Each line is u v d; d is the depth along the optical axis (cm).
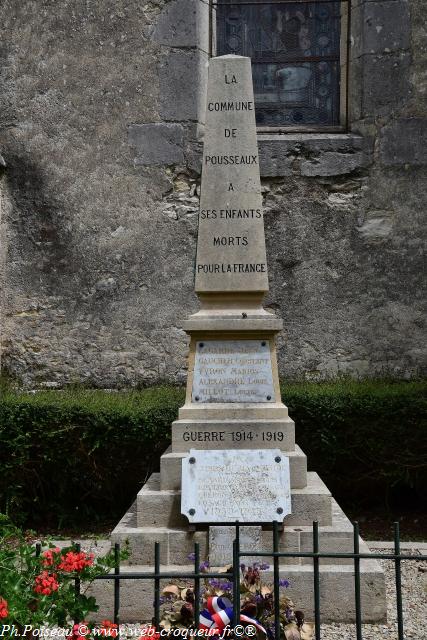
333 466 716
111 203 846
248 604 363
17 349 851
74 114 852
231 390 541
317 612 327
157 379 837
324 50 901
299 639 358
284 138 845
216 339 545
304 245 837
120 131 848
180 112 847
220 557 485
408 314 825
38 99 855
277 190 842
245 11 905
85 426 699
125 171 846
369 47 843
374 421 703
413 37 839
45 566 328
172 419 699
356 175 840
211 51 891
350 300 830
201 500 493
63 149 851
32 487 715
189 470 502
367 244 832
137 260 843
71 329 846
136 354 840
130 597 468
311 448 707
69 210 849
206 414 534
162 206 843
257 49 905
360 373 825
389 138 836
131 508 568
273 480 498
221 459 504
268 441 526
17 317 852
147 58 851
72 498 722
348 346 828
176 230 841
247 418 533
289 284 835
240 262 549
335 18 899
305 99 902
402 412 700
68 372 845
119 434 698
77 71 853
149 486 539
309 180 840
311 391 723
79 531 698
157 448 700
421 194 831
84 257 847
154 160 845
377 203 835
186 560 488
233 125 555
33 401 714
